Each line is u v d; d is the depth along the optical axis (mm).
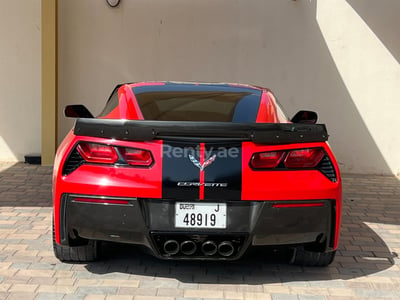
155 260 3791
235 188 3092
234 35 7355
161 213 3100
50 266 3635
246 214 3125
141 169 3109
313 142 3281
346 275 3654
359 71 7297
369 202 5922
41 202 5383
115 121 3166
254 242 3160
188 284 3402
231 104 3725
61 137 7484
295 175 3188
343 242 4438
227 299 3199
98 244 3645
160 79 7445
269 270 3686
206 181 3082
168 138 3145
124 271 3580
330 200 3234
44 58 7090
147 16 7324
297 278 3562
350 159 7477
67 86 7410
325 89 7379
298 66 7371
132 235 3135
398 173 7441
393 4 7125
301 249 3623
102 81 7430
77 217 3162
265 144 3172
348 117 7395
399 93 7277
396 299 3289
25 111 7371
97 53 7375
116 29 7340
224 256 3164
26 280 3391
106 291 3260
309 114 4324
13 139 7430
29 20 7176
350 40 7246
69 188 3152
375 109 7352
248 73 7422
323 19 7250
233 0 7297
